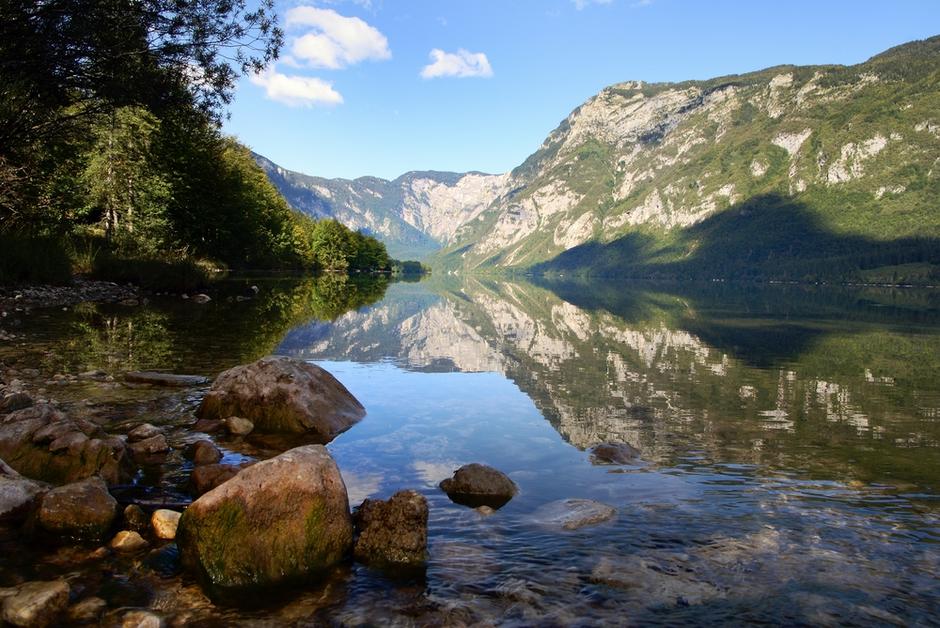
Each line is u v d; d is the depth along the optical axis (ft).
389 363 53.67
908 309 161.89
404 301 159.22
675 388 44.01
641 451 27.17
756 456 26.43
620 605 13.37
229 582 14.37
